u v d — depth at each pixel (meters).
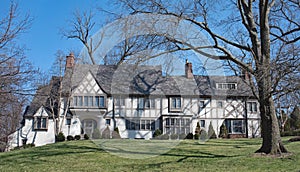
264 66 10.60
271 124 11.95
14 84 11.18
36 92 12.26
